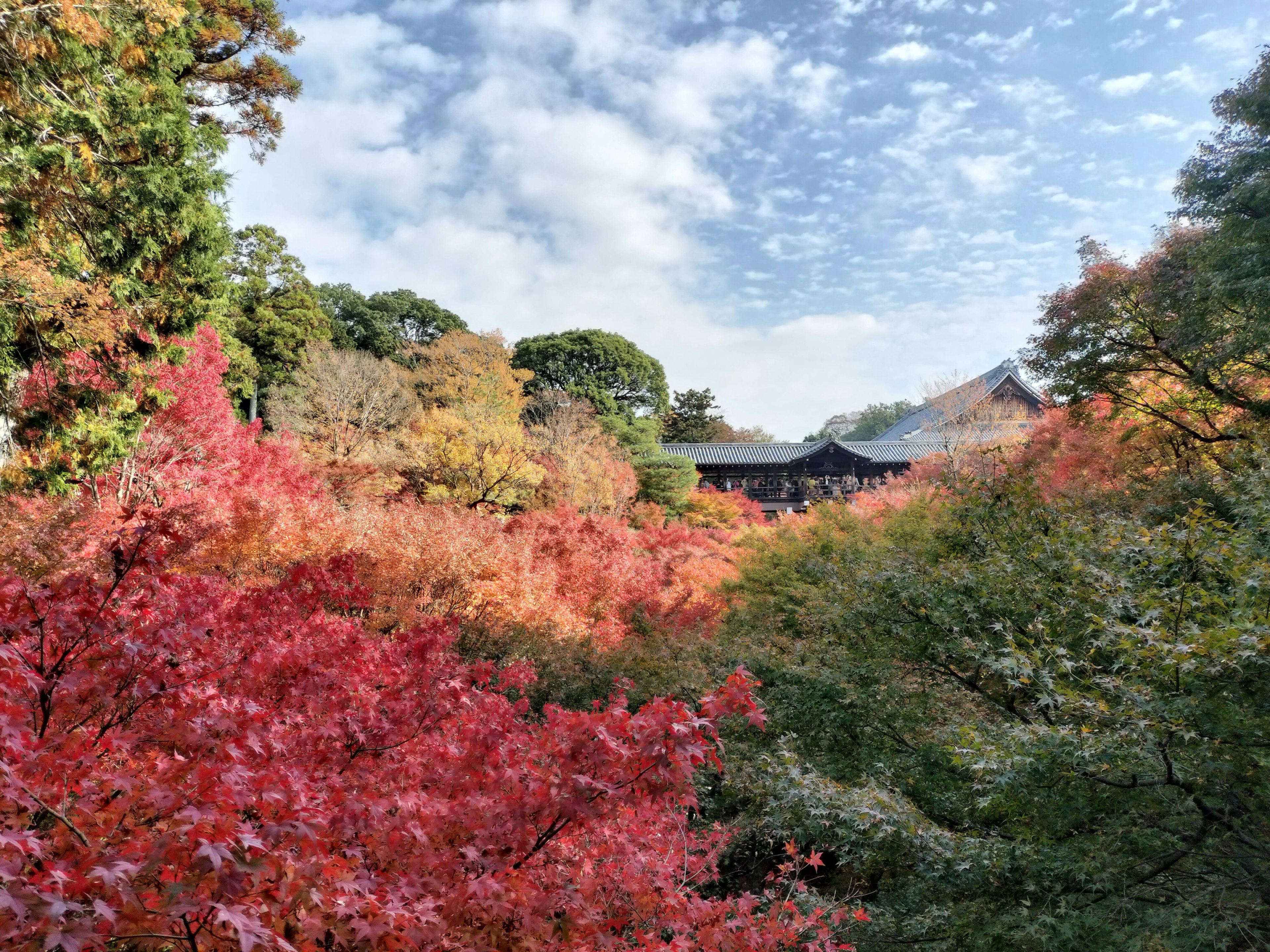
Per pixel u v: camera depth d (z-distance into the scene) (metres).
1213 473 9.15
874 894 5.84
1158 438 13.67
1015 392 40.66
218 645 3.08
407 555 8.64
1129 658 4.12
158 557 2.85
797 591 10.17
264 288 29.41
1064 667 4.41
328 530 9.03
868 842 4.66
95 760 1.98
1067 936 3.69
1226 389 11.71
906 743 6.52
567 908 2.41
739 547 18.06
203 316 12.65
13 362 9.37
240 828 1.59
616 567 12.85
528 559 10.90
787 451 43.81
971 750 4.20
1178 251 12.12
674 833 3.89
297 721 2.96
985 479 7.30
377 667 3.49
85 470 10.40
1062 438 15.03
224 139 12.59
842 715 6.61
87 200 9.58
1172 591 4.48
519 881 2.22
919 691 6.77
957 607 6.12
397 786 2.82
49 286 8.34
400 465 21.97
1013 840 4.39
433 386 26.89
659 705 2.37
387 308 38.81
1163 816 4.14
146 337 11.09
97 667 2.35
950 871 4.17
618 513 27.41
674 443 49.16
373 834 2.23
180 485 11.32
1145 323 12.70
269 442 15.78
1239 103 10.95
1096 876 3.92
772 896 4.07
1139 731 3.70
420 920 1.89
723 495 34.94
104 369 10.43
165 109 10.79
